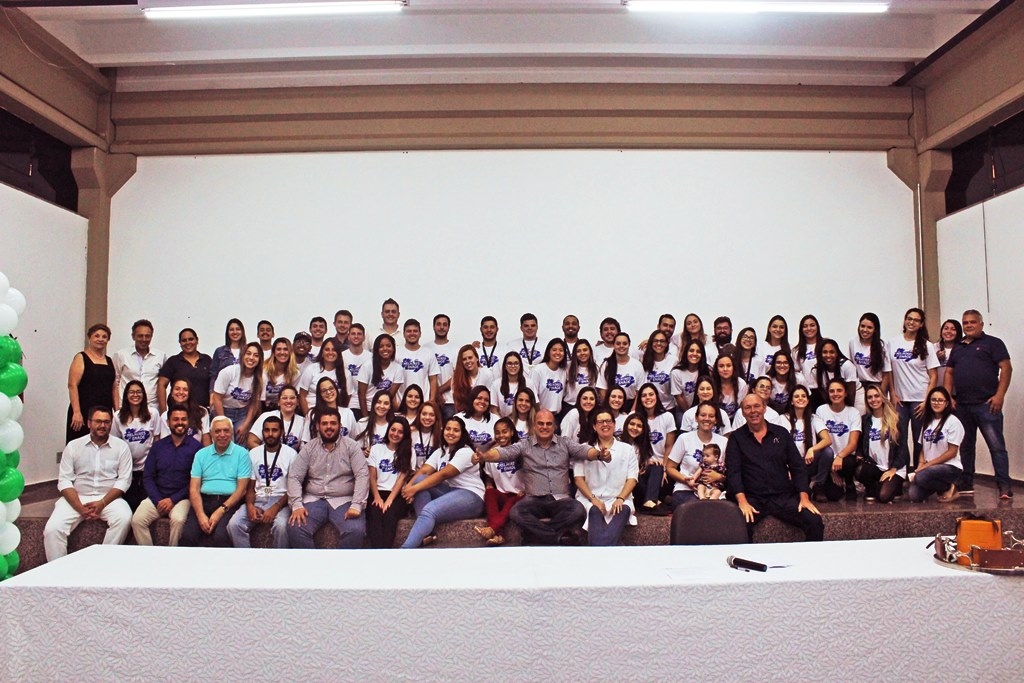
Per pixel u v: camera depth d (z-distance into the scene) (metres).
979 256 6.35
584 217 6.94
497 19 6.33
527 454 4.45
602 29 6.34
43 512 4.72
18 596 2.08
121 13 5.40
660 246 6.93
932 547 2.55
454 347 6.32
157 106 6.86
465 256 6.91
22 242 5.92
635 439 4.73
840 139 6.95
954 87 6.51
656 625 2.06
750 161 6.98
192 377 5.77
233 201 6.94
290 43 6.38
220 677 2.05
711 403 4.93
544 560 2.40
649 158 6.97
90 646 2.07
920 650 2.10
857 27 6.41
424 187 6.94
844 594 2.10
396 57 6.59
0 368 3.68
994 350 5.24
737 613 2.08
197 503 4.27
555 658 2.04
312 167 6.95
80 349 6.68
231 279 6.90
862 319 5.83
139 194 6.93
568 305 6.89
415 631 2.04
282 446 4.50
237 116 6.85
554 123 6.87
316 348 6.31
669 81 6.85
